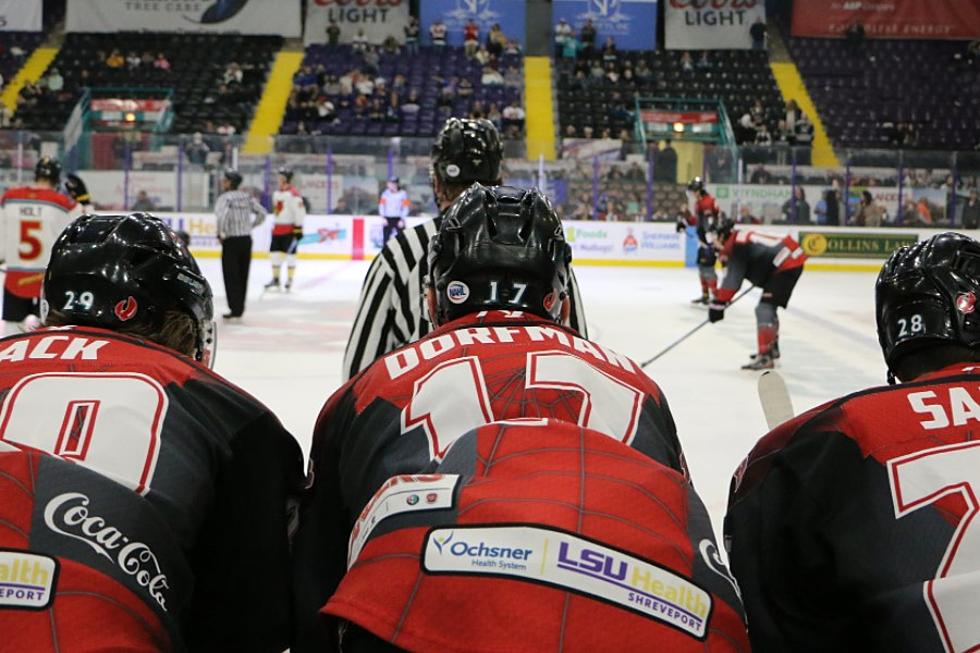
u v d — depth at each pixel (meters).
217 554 1.48
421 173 20.14
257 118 25.81
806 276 18.94
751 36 28.48
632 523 1.17
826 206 20.47
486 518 1.15
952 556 1.23
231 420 1.48
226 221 10.58
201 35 28.62
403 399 1.40
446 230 1.61
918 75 28.20
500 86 26.83
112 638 1.13
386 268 2.46
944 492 1.27
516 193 1.65
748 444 5.78
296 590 1.45
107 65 27.27
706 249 13.20
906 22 28.56
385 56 27.92
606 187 20.45
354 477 1.38
